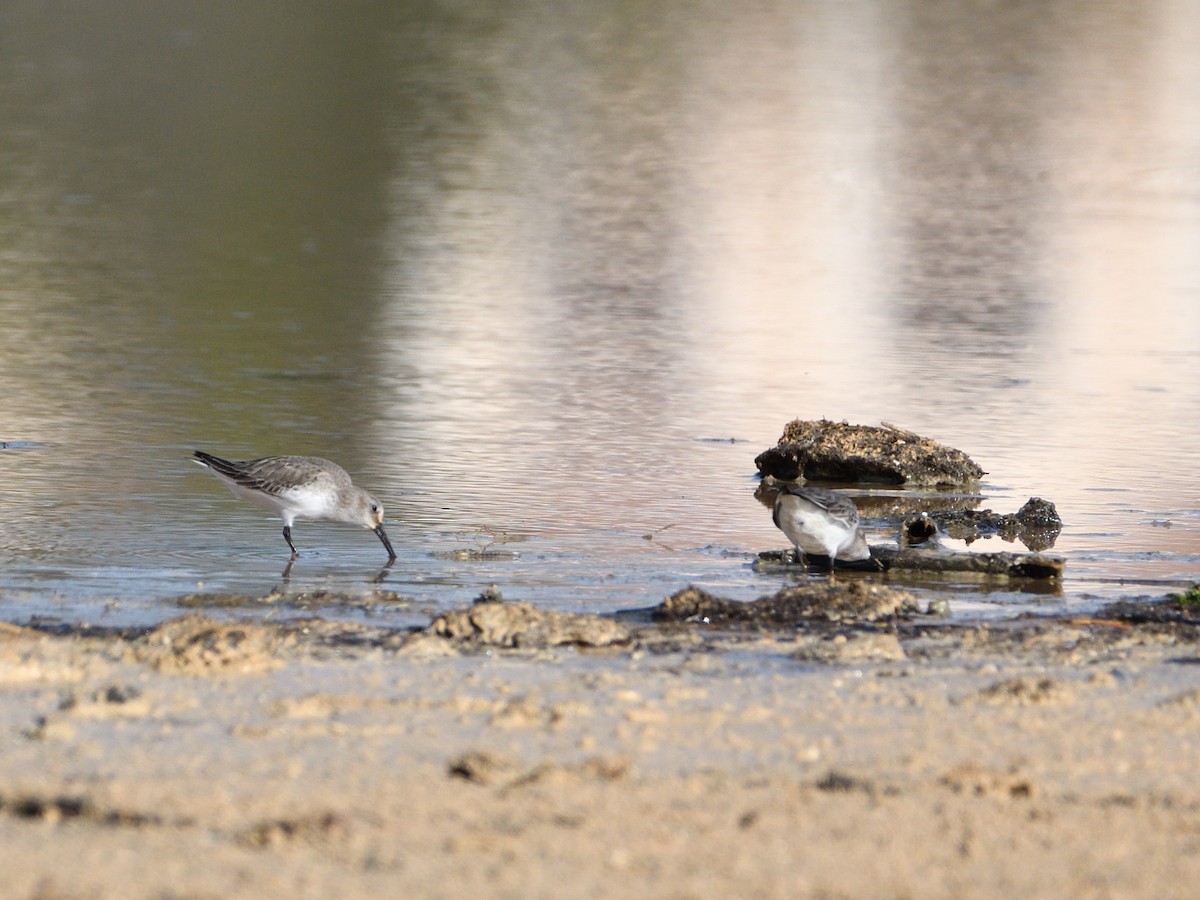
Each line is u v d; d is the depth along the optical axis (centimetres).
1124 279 3434
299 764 826
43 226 3578
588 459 1966
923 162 4838
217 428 2039
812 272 3438
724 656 1123
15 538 1525
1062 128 5372
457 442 2023
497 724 907
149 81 5603
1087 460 2023
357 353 2556
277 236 3591
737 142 5044
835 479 1928
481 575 1447
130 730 879
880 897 690
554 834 742
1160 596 1405
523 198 4172
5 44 6153
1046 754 880
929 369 2581
